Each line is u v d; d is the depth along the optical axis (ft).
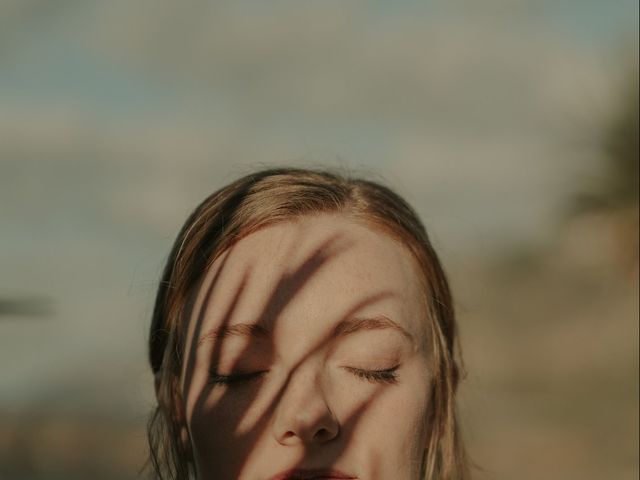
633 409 36.40
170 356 6.11
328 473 5.35
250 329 5.49
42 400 33.22
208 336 5.62
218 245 5.85
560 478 31.94
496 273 43.83
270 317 5.48
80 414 32.50
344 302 5.55
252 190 6.02
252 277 5.61
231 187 6.18
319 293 5.54
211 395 5.52
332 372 5.48
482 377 40.04
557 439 35.45
